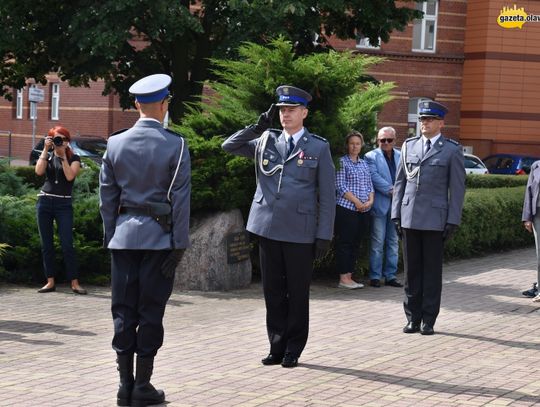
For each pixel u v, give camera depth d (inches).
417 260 376.8
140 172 266.7
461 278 537.6
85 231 487.5
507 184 953.5
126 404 263.6
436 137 380.5
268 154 314.2
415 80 1664.6
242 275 480.1
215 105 525.0
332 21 895.1
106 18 747.4
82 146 1113.4
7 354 322.3
